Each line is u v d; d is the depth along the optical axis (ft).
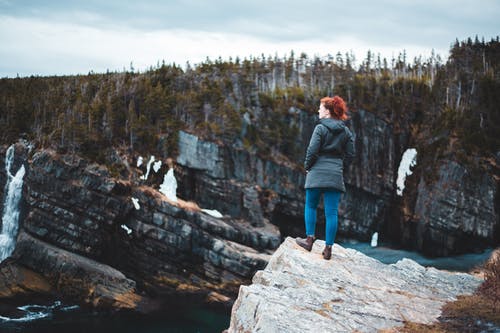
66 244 206.18
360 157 286.05
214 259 204.95
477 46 382.63
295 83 351.25
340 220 278.05
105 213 210.18
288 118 285.43
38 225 206.39
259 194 250.57
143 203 216.33
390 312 23.80
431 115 309.01
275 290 23.90
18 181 237.04
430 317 23.95
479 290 28.17
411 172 291.58
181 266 210.38
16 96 298.15
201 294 196.24
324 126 27.30
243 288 24.08
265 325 20.42
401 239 280.51
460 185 262.67
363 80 340.39
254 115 281.74
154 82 318.65
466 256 255.91
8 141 249.55
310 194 28.53
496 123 301.84
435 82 333.62
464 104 313.12
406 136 303.27
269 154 263.90
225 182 247.50
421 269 31.81
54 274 189.67
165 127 254.68
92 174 213.25
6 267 188.85
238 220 243.60
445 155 272.92
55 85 343.67
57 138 224.12
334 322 21.57
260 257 204.74
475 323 22.85
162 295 194.70
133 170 231.71
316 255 29.27
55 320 157.17
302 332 20.11
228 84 298.56
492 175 264.72
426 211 268.21
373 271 29.17
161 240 210.79
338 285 25.79
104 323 155.22
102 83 310.24
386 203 289.74
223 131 255.09
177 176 242.58
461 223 260.62
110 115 245.24
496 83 319.68
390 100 312.71
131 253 213.66
